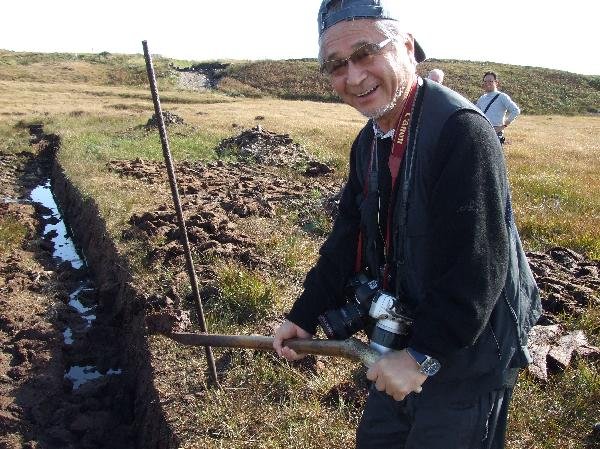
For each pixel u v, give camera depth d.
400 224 2.19
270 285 5.56
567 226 7.83
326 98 51.81
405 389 2.04
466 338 1.96
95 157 14.18
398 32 2.13
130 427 5.12
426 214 2.12
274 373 4.29
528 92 54.59
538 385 3.95
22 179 15.66
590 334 4.76
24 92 37.09
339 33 2.12
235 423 3.86
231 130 19.36
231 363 4.52
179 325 4.64
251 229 7.71
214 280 5.83
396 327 2.24
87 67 58.00
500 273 1.97
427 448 2.27
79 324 7.09
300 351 2.56
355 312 2.51
